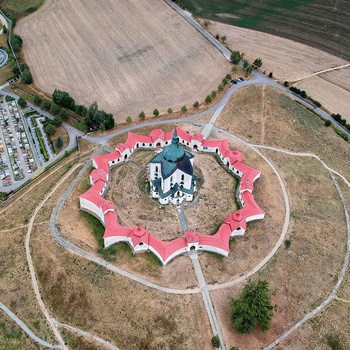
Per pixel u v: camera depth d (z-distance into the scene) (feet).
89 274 358.23
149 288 350.64
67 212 411.13
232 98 580.30
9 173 480.23
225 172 460.55
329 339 331.36
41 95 588.91
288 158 489.26
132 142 476.13
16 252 379.55
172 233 394.93
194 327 328.49
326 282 368.68
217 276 361.71
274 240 393.50
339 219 425.69
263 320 317.63
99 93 596.70
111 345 321.73
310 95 611.88
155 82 616.80
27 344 326.03
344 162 503.61
